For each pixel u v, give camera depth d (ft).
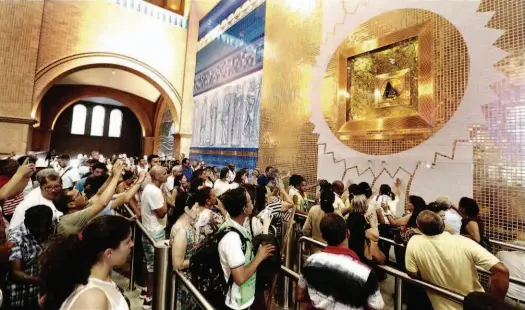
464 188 12.94
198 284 6.11
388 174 15.93
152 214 10.74
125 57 37.14
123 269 13.26
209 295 5.98
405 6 15.96
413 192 14.67
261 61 27.58
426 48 14.80
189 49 41.70
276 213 10.69
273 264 6.57
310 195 20.39
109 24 36.14
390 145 16.02
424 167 14.38
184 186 18.71
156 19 39.70
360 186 12.62
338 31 19.76
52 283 3.76
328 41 20.44
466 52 13.30
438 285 6.51
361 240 8.80
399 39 16.05
